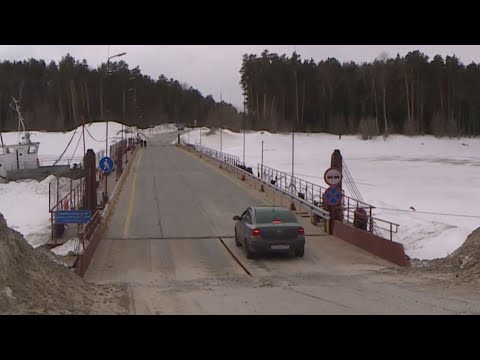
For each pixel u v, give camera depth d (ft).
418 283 42.88
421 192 126.52
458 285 41.14
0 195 136.36
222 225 76.79
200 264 54.08
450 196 119.65
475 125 395.96
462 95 401.29
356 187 130.93
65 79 459.73
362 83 433.89
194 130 454.40
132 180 133.08
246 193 110.63
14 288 29.30
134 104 445.37
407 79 414.41
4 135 377.50
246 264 54.08
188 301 36.91
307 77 437.58
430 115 409.49
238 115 446.60
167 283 45.06
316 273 49.47
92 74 468.34
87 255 52.49
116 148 172.86
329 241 66.28
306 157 258.98
